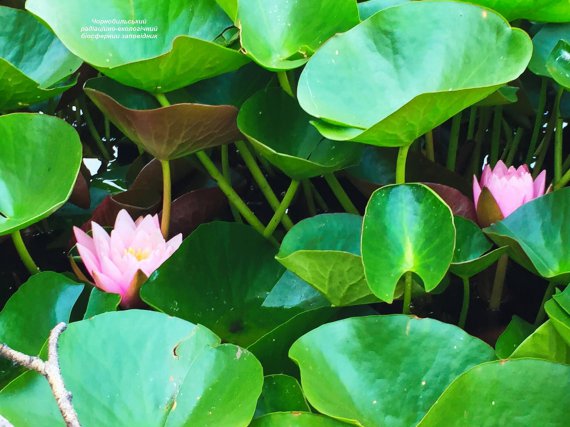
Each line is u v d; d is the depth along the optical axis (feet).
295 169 3.45
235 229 3.71
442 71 3.41
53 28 3.54
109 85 3.83
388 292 2.91
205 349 2.74
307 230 3.37
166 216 3.84
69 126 3.45
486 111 4.64
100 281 3.35
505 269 3.73
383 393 2.71
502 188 3.61
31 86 3.71
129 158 5.17
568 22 3.98
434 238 3.00
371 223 3.04
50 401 2.54
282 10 3.80
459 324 3.62
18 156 3.43
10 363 2.99
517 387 2.55
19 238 3.56
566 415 2.52
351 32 3.48
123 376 2.66
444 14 3.43
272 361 3.18
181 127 3.44
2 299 3.90
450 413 2.49
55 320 3.16
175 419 2.56
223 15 3.92
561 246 3.28
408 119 2.95
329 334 2.82
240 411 2.51
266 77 4.12
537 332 2.78
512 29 3.28
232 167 4.76
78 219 4.34
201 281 3.54
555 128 4.37
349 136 3.22
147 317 2.80
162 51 3.83
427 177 4.10
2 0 4.80
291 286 3.62
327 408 2.57
